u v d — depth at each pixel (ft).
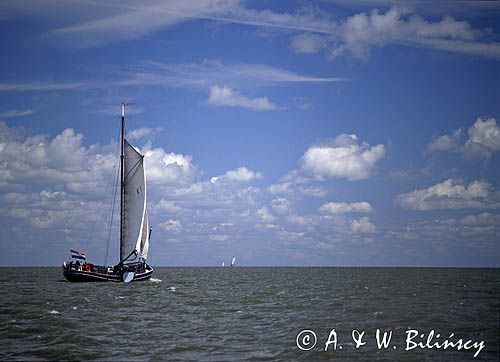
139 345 126.62
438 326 150.30
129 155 347.56
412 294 276.82
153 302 226.58
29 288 314.14
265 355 116.26
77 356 114.83
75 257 329.72
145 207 344.28
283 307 207.10
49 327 150.30
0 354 116.78
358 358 112.98
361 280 476.13
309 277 568.82
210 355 116.37
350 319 166.91
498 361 110.01
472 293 283.59
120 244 349.00
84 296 255.70
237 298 250.78
